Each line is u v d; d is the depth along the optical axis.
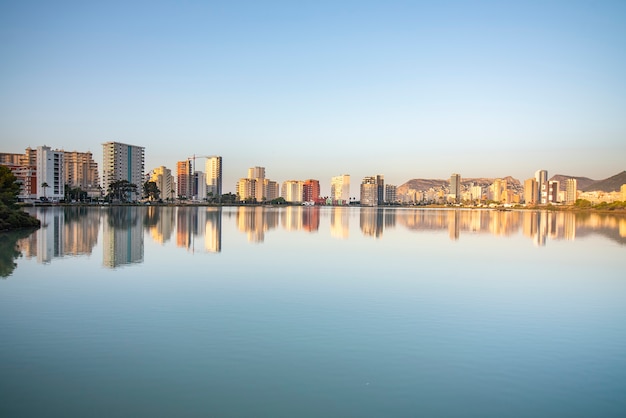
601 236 74.88
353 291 27.59
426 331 19.77
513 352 17.41
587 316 23.00
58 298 24.27
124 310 22.08
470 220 135.00
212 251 45.25
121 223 83.50
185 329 19.23
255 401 12.98
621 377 15.14
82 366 15.17
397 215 180.12
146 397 13.09
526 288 29.92
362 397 13.38
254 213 167.50
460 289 29.09
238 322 20.44
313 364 15.69
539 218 156.00
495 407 12.95
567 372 15.52
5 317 20.64
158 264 36.16
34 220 70.94
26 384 13.81
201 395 13.27
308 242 56.94
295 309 22.97
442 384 14.37
